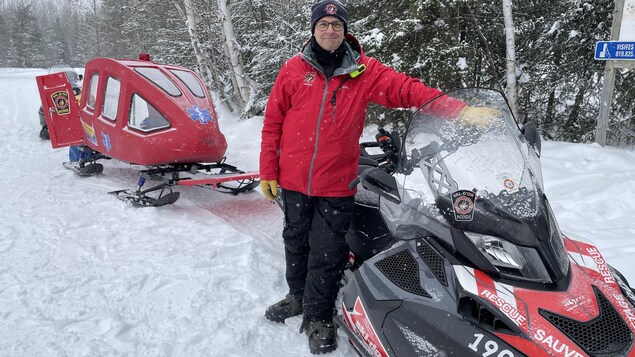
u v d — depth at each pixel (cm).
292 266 303
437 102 248
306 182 269
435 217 230
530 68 985
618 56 705
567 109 1036
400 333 215
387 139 334
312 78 258
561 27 942
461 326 197
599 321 188
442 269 219
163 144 493
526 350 182
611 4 904
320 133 260
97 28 4134
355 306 246
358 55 262
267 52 1200
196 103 517
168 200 491
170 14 1870
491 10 955
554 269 205
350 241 323
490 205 215
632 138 1001
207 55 1490
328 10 244
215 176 511
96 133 575
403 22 835
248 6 1459
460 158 232
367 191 316
